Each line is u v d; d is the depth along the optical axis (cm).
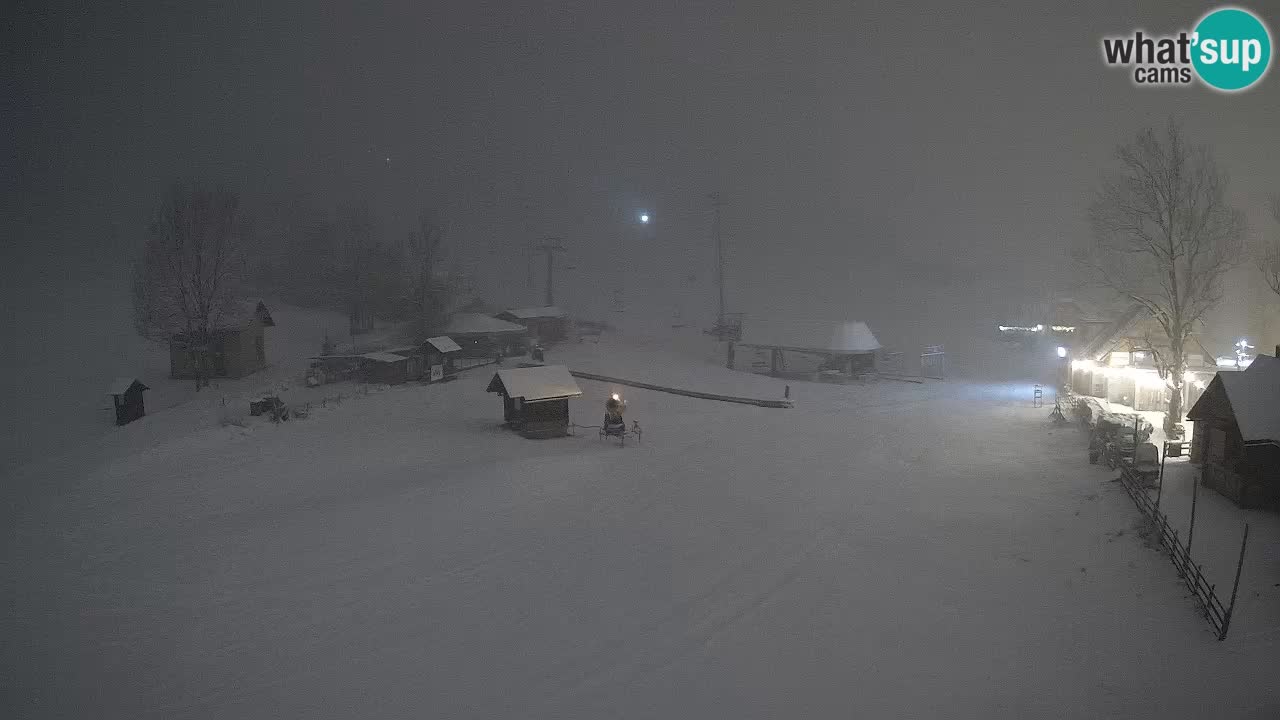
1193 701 1503
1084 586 2072
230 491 3044
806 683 1638
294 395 5050
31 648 1780
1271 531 2262
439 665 1717
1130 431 3119
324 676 1666
